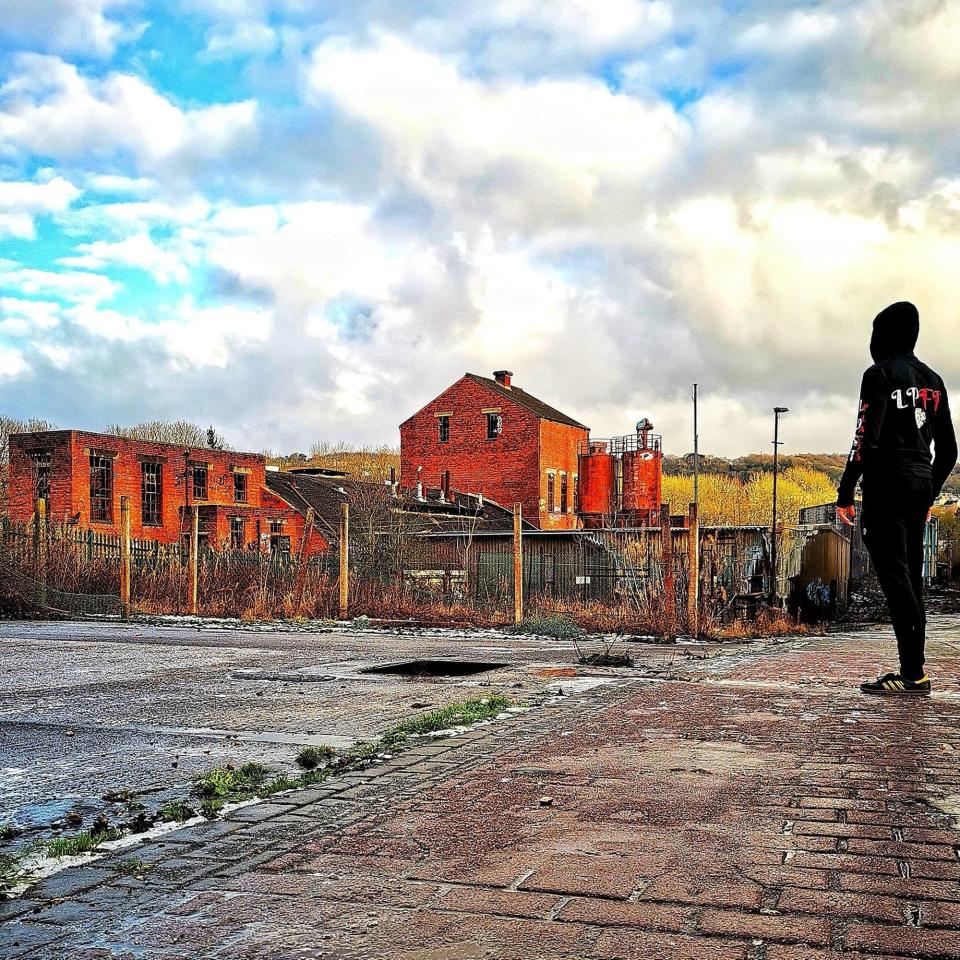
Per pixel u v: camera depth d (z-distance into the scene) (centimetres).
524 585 2236
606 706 757
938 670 949
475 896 331
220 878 360
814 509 2959
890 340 769
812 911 310
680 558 1739
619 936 294
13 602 2077
